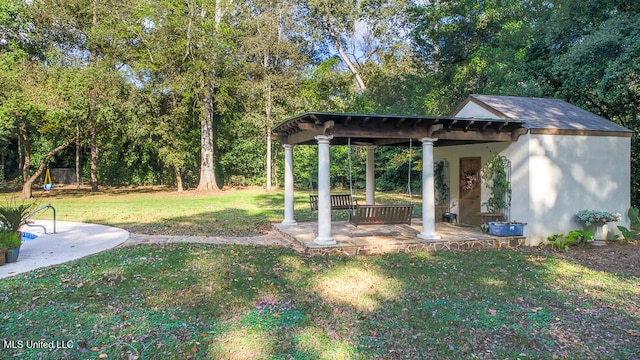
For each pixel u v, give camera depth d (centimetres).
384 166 2297
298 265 630
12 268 589
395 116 696
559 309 451
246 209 1471
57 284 514
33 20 1795
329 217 729
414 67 2191
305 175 2436
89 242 794
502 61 1529
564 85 1183
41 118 1650
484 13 1792
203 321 411
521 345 362
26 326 386
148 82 2016
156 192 2323
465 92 1752
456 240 771
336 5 2408
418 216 1191
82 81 1677
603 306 460
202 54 2030
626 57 916
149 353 340
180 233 938
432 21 1944
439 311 440
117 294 484
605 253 734
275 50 2327
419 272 595
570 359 338
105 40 1900
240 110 2598
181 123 2269
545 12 1347
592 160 841
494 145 893
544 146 802
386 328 396
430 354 346
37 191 2347
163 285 519
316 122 695
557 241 784
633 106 1216
